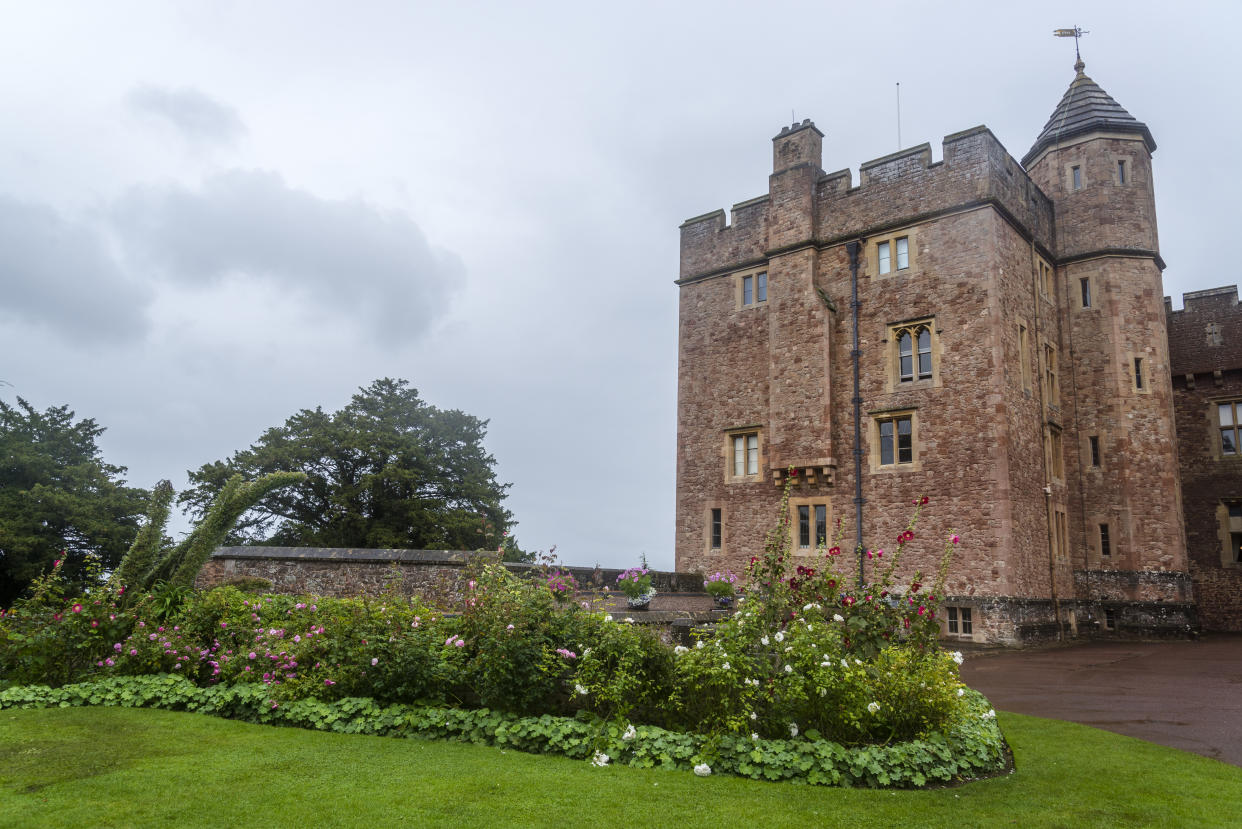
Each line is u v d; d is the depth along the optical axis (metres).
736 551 22.25
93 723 7.23
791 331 21.73
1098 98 23.23
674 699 6.61
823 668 6.23
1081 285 22.41
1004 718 8.62
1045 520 19.80
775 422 21.66
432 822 4.59
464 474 35.91
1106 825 4.86
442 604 11.09
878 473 19.84
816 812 4.94
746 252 23.67
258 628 8.92
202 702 7.98
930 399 19.28
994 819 4.94
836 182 21.94
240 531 31.88
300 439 33.22
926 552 18.69
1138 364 21.53
